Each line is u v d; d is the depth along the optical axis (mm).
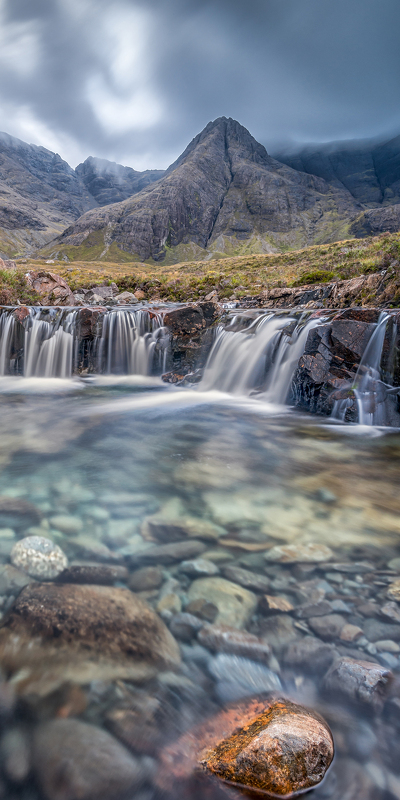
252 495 4520
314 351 9023
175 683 1933
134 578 2785
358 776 1546
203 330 13359
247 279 26469
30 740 1634
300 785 1476
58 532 3457
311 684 1989
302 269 31109
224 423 7938
